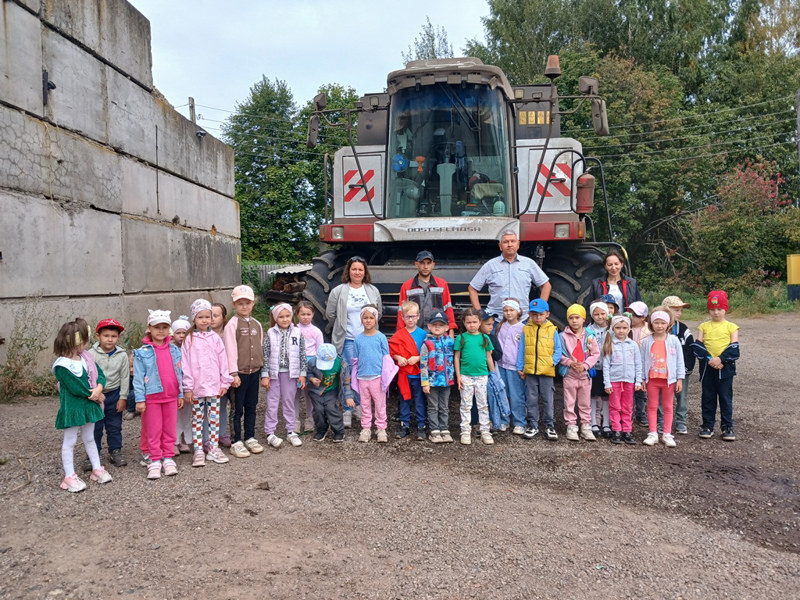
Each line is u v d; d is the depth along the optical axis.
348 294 6.64
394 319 7.42
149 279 12.32
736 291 27.45
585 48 31.69
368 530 4.05
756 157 32.12
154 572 3.47
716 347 6.28
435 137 7.87
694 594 3.34
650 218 32.81
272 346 6.03
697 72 35.03
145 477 5.06
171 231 13.55
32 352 8.10
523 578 3.47
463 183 7.85
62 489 4.75
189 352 5.38
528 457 5.69
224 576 3.44
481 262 7.88
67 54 9.62
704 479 5.12
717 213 28.83
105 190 10.61
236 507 4.41
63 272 9.25
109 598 3.20
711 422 6.36
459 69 7.73
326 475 5.12
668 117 30.33
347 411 6.72
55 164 9.15
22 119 8.43
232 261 18.11
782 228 29.17
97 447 5.26
